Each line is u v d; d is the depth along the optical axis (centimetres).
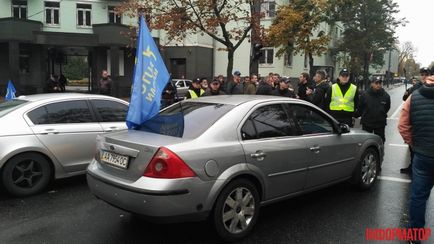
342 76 750
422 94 406
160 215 381
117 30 2931
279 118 487
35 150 575
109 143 438
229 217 421
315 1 1914
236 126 437
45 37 2859
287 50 2216
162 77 529
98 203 549
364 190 613
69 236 439
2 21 2761
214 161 404
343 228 465
